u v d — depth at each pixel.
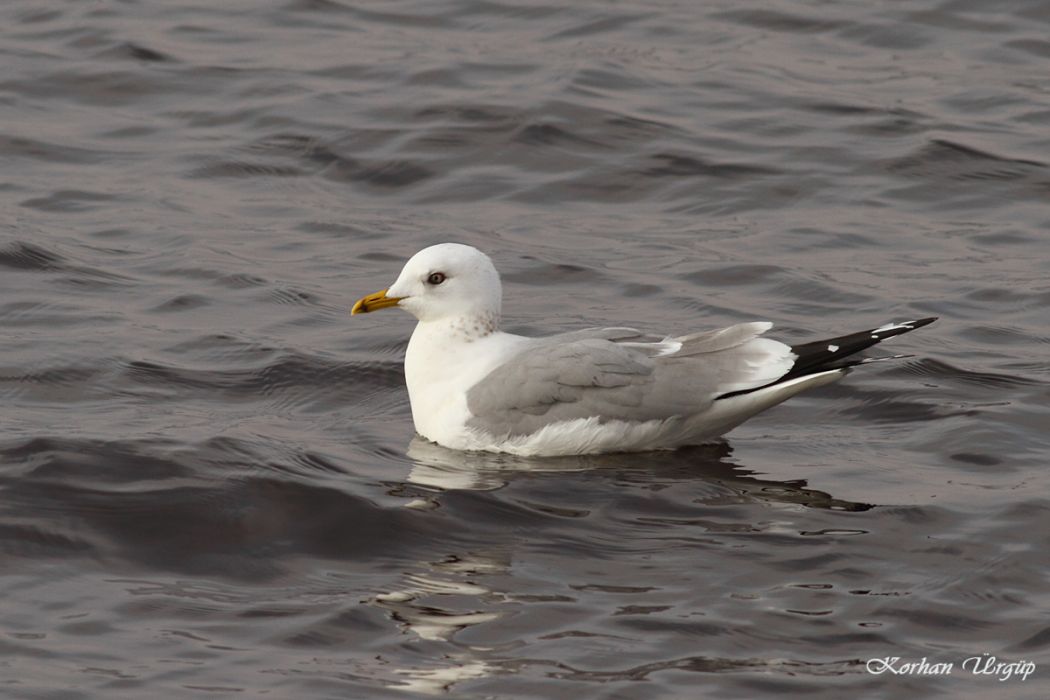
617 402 13.77
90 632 11.05
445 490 13.19
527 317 16.92
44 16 24.81
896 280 17.89
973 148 21.08
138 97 22.52
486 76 23.06
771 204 19.94
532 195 20.20
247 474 13.25
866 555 12.09
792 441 14.36
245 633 11.06
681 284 17.80
